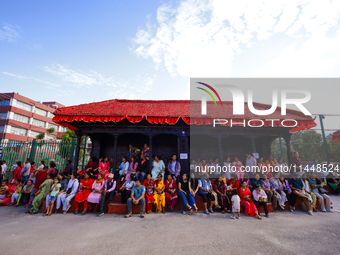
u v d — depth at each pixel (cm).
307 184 815
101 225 581
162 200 756
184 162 945
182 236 490
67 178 844
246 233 518
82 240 457
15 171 1001
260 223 616
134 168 896
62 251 396
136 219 654
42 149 1131
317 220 654
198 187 773
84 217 678
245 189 748
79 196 738
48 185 762
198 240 464
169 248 416
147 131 970
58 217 676
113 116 883
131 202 699
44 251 396
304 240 469
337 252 404
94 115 877
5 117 3672
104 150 1167
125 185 773
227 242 453
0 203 871
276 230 545
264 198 712
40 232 512
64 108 940
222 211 752
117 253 390
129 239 466
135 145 1163
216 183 805
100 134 1156
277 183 820
